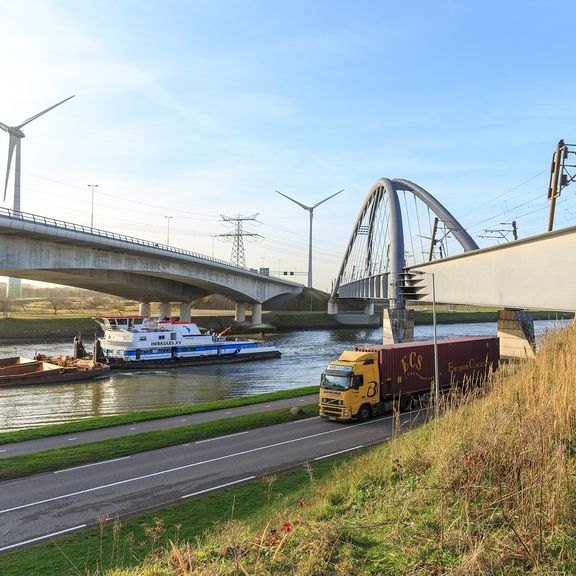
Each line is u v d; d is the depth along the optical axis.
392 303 67.31
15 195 80.50
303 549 7.91
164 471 21.08
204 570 7.54
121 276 88.25
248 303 129.38
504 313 53.94
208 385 53.41
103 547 13.75
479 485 8.88
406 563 7.16
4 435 27.64
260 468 21.31
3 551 13.91
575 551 6.92
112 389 50.47
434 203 60.34
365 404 29.98
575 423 10.70
